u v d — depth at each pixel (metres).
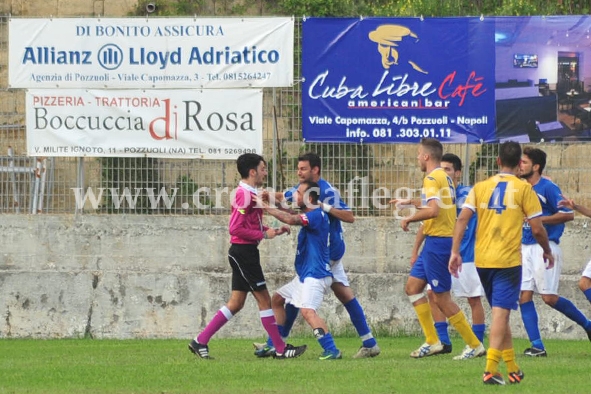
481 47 52.38
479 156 52.62
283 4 67.00
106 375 35.94
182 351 45.00
